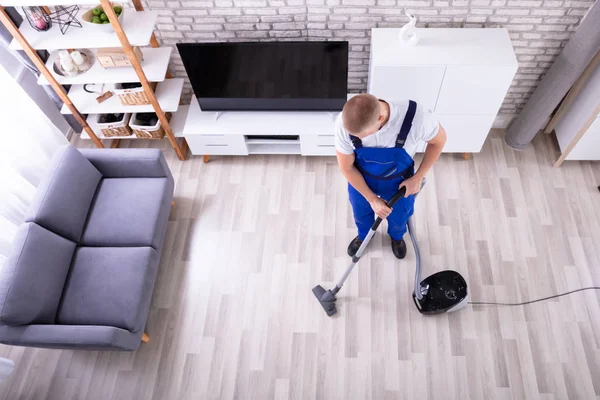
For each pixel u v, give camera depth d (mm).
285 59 2744
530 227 2957
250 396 2504
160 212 2711
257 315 2738
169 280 2889
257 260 2930
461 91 2703
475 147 3141
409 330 2639
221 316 2748
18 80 3016
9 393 2582
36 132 2910
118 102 3025
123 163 2754
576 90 2922
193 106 3207
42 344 2207
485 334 2607
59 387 2584
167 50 2898
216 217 3119
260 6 2725
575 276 2766
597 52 2654
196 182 3291
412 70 2566
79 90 3064
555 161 3229
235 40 2977
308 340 2643
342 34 2889
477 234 2947
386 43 2650
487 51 2580
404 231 2656
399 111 1760
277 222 3072
